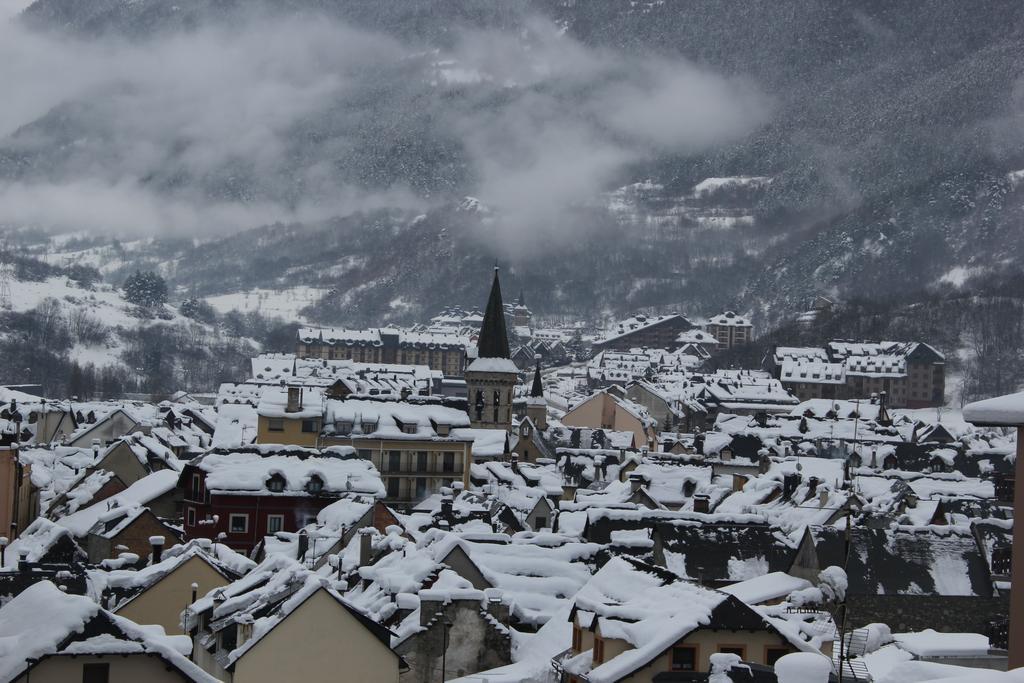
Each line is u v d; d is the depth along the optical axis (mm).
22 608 52312
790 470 160375
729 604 62031
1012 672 27547
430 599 75188
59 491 159500
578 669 65688
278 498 137875
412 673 74062
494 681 69125
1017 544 46969
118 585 83938
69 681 49344
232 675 65125
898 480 152750
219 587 82250
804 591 78500
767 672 54469
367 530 100750
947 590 91750
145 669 50188
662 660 60844
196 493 140125
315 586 66750
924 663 37031
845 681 49750
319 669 66062
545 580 89438
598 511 109500
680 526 96938
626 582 69562
